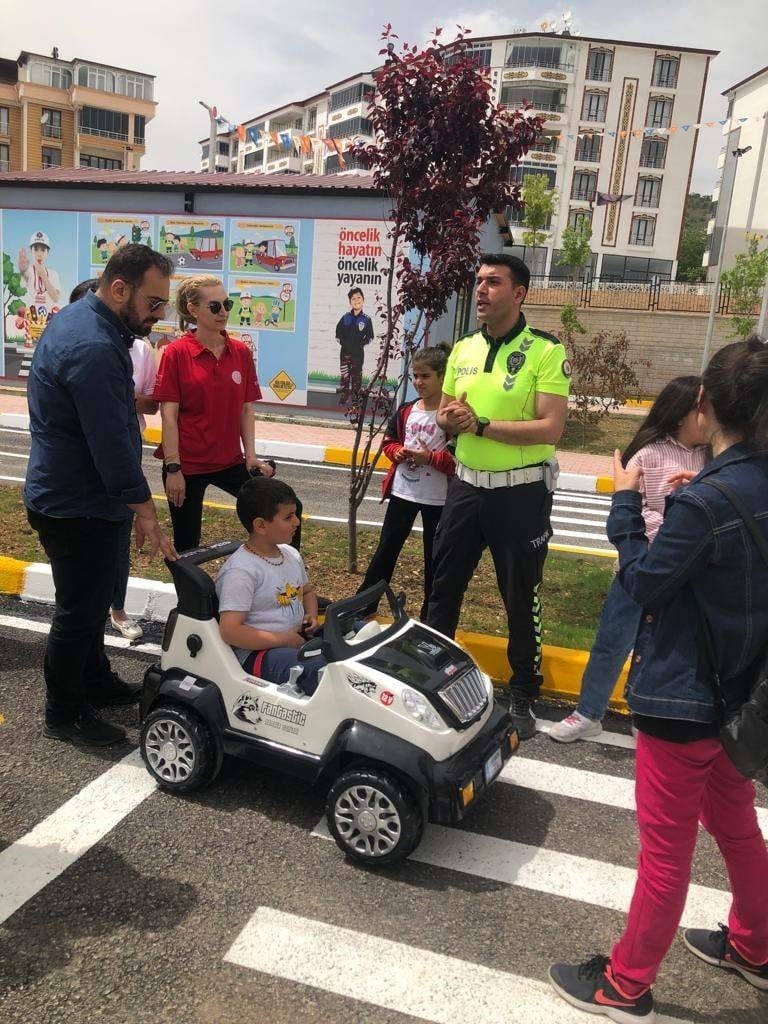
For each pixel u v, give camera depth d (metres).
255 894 2.94
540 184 45.03
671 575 2.09
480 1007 2.49
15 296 17.70
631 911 2.38
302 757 3.24
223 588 3.46
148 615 5.52
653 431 3.96
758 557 2.04
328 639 3.16
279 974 2.58
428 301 6.05
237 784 3.66
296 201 15.49
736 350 2.11
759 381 2.04
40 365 3.52
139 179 16.75
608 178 67.12
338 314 15.65
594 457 14.74
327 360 15.91
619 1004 2.43
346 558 6.94
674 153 67.06
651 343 36.19
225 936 2.73
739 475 2.08
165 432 4.61
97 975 2.53
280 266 15.80
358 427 6.45
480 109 5.56
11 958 2.58
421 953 2.70
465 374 4.18
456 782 2.97
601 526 9.76
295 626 3.63
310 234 15.51
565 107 65.75
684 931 2.89
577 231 46.22
